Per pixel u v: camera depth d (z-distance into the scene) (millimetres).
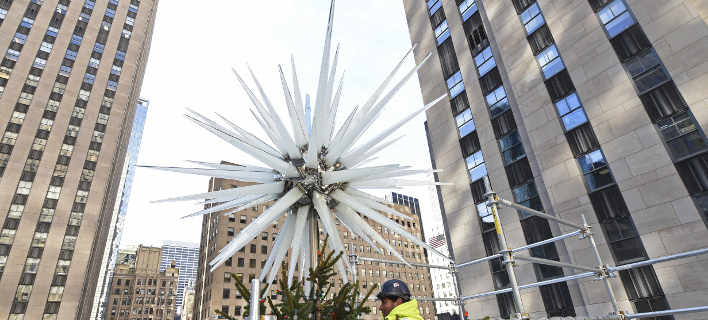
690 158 14156
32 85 51906
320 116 9289
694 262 13172
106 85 57656
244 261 66500
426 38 29938
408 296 3781
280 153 9992
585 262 16156
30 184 47031
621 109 16547
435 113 26906
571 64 18938
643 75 16250
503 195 20781
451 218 23438
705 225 13219
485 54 24484
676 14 15695
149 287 117125
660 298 13750
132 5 67312
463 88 25406
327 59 8914
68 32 57938
